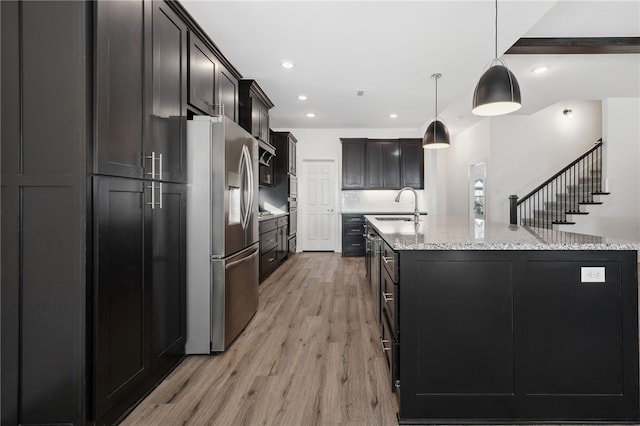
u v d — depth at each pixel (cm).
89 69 149
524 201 644
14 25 149
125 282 172
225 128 248
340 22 275
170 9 225
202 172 243
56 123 148
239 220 281
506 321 174
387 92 462
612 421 172
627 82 468
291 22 274
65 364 150
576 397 173
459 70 379
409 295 175
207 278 245
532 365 173
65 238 149
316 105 531
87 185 149
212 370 224
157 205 203
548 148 660
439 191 879
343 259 650
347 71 382
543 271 174
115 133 163
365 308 353
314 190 754
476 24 277
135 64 181
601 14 298
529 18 268
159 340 206
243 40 304
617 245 170
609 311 173
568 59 389
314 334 285
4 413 152
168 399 191
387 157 704
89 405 152
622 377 172
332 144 745
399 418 174
